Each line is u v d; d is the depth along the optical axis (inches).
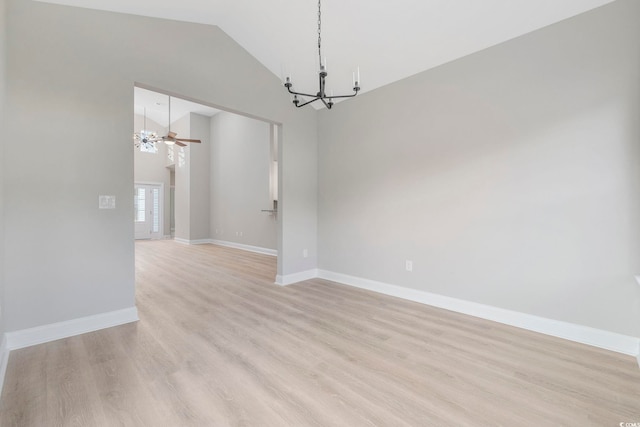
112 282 104.7
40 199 91.0
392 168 141.9
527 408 63.2
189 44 123.0
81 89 97.8
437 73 125.6
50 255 92.7
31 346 89.0
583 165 92.4
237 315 117.0
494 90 110.0
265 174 275.0
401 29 113.0
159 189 394.6
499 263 109.9
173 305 128.1
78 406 62.9
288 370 77.8
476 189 115.0
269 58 145.3
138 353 85.9
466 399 66.2
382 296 142.4
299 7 113.7
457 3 97.9
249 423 58.6
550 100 98.0
